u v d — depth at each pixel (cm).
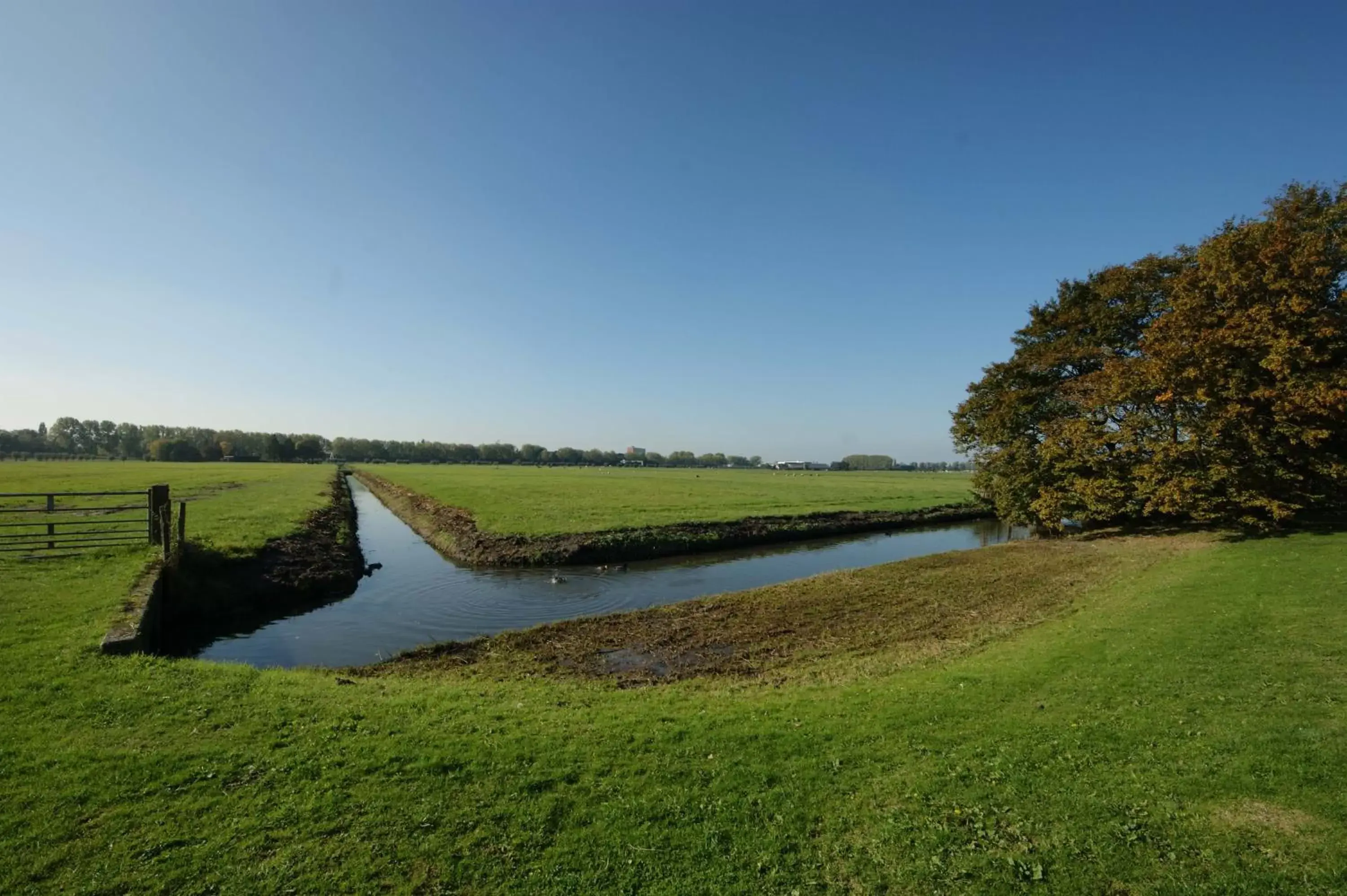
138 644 1122
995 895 521
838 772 734
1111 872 539
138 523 2617
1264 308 2045
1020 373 3244
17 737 765
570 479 8619
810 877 552
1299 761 697
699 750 793
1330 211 2255
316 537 2831
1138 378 2442
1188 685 948
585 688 1136
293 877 540
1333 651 1053
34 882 522
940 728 845
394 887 534
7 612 1253
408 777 705
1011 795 665
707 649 1431
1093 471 2909
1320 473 2125
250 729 812
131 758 724
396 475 9856
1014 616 1625
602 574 2559
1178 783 670
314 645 1603
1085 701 916
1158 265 2802
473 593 2198
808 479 10725
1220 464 2217
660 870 560
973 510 5066
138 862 552
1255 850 556
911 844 592
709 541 3206
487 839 598
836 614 1734
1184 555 2202
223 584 1912
